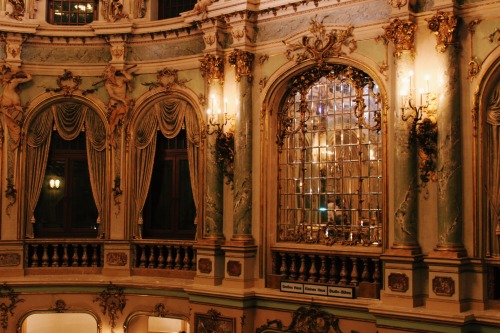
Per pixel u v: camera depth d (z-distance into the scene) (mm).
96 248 15695
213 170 14102
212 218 14047
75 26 15656
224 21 14078
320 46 13039
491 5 11133
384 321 11547
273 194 13797
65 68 15711
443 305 11125
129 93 15539
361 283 12430
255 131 13852
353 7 12688
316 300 12617
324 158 13344
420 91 11789
